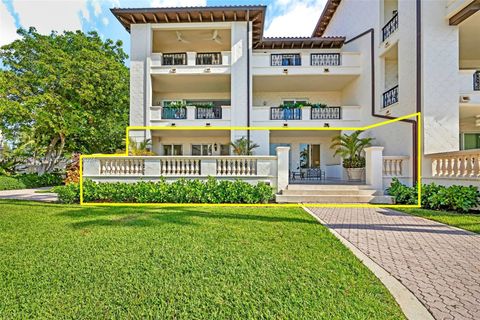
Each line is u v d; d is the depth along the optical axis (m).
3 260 4.06
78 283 3.34
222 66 16.02
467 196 7.87
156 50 18.94
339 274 3.62
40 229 5.80
